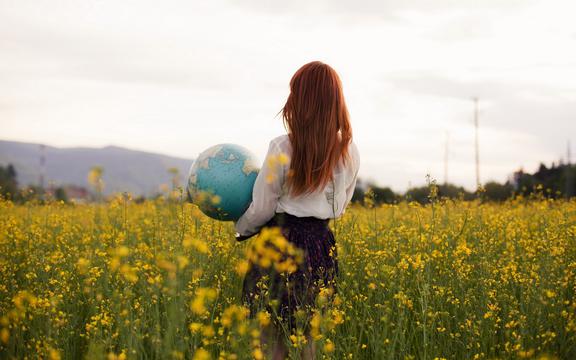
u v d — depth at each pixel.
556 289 4.58
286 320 3.83
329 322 3.72
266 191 3.79
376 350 3.86
